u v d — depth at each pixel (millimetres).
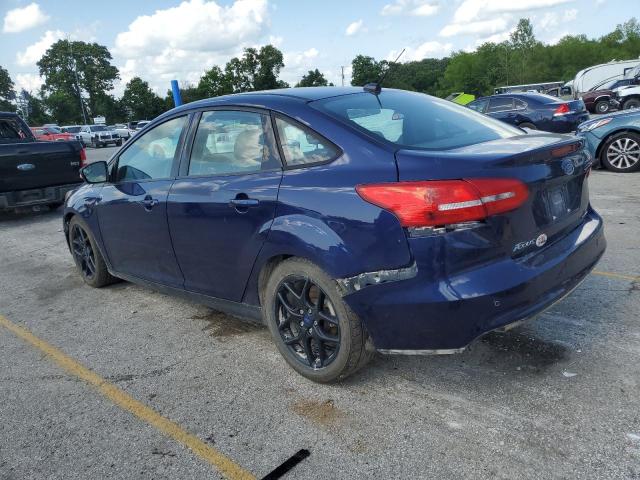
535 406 2717
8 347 3969
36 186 8719
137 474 2471
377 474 2344
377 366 3229
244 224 3146
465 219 2406
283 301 3102
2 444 2768
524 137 3074
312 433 2662
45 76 103438
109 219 4434
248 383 3182
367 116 3021
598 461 2307
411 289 2508
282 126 3086
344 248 2656
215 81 68625
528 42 91688
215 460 2523
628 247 5094
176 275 3898
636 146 8891
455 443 2496
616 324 3508
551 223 2816
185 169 3697
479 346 3363
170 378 3316
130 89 95312
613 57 84562
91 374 3449
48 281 5574
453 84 101250
